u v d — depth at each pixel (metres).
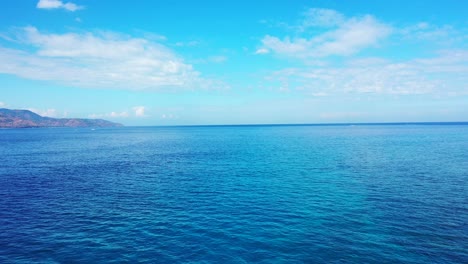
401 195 28.48
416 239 18.39
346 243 18.00
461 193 28.97
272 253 16.97
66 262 16.31
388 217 22.33
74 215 24.02
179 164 51.62
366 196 28.30
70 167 49.53
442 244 17.67
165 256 16.86
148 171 44.88
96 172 44.41
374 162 50.00
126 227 21.28
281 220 22.14
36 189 33.34
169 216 23.53
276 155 62.12
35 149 82.75
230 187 33.19
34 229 21.03
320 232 19.72
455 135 124.56
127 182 36.84
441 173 39.34
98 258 16.72
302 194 29.44
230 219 22.58
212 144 96.75
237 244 18.20
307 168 44.91
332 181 35.28
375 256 16.34
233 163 51.62
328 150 70.62
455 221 21.31
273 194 29.66
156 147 88.06
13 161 57.25
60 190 32.78
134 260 16.44
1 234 20.16
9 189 33.38
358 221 21.61
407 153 61.81
